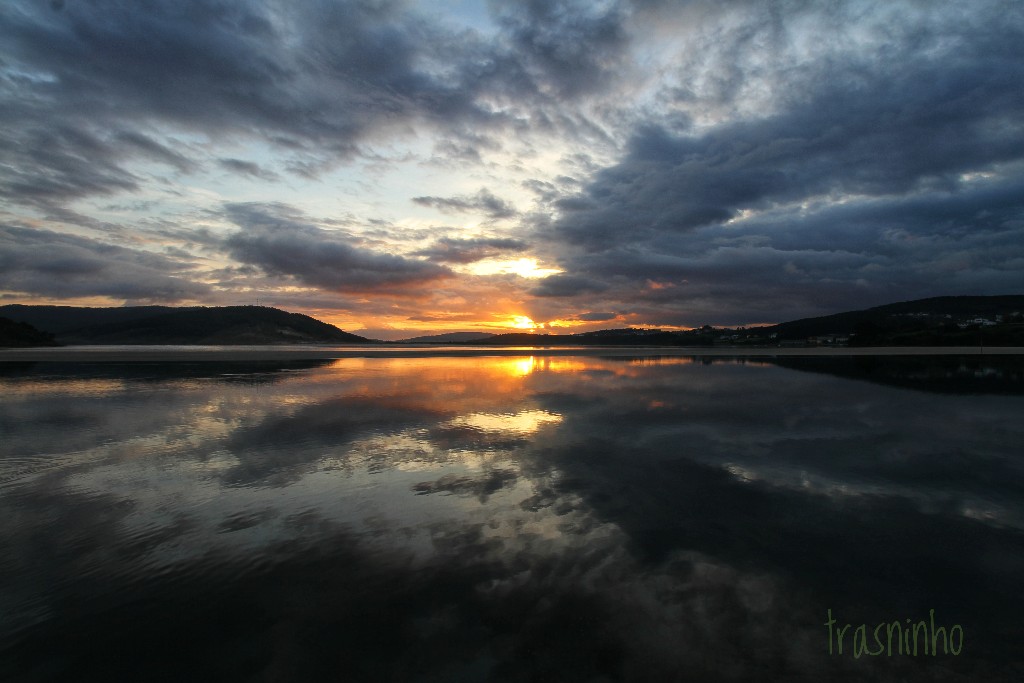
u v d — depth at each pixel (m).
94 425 14.17
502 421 15.02
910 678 4.00
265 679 3.97
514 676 3.99
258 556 6.14
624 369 36.88
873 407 17.77
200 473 9.65
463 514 7.58
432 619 4.79
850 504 8.05
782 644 4.42
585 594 5.25
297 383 25.45
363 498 8.28
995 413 16.52
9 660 4.22
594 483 9.13
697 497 8.38
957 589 5.41
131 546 6.43
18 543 6.52
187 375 29.66
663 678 3.96
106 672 4.09
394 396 20.53
